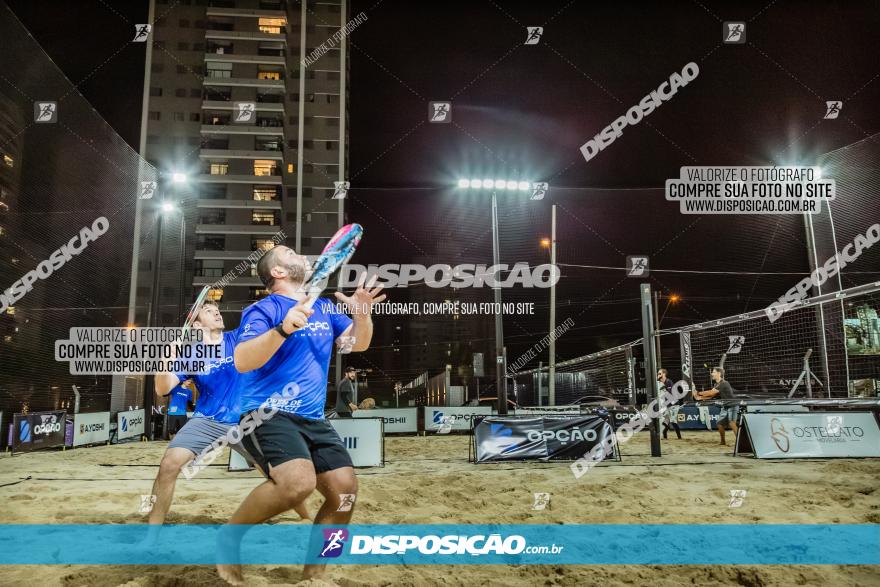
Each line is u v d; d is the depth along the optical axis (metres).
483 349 36.41
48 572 2.98
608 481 6.67
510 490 6.24
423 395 33.59
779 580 2.99
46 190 28.72
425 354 45.09
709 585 2.97
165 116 59.84
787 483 6.61
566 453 9.41
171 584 2.69
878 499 5.48
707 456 10.02
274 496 2.37
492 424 9.59
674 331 14.15
